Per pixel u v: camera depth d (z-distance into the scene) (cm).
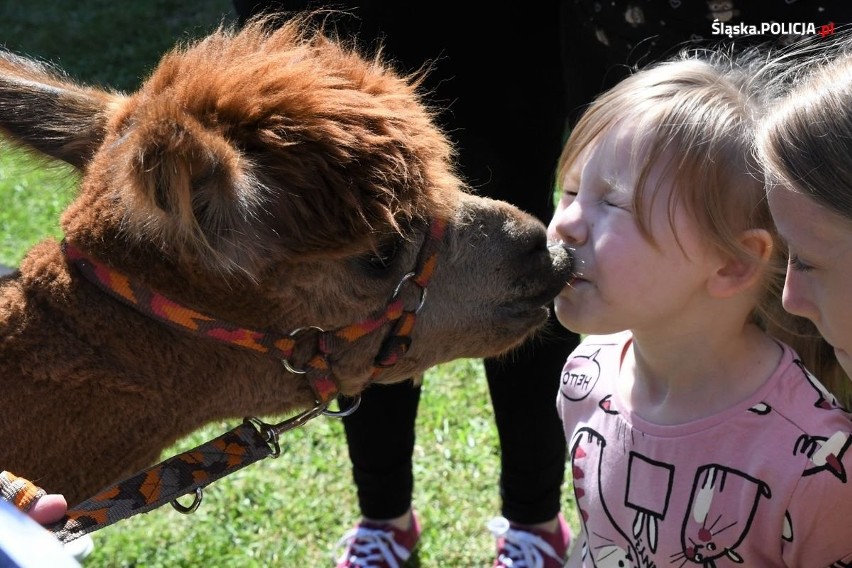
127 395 220
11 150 260
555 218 237
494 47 297
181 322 215
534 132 318
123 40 977
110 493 210
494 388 340
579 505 240
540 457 350
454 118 308
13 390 214
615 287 213
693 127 203
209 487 432
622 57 275
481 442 447
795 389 208
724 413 210
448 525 408
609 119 216
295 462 447
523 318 255
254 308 217
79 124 254
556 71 320
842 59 183
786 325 227
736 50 256
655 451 218
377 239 214
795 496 196
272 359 229
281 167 195
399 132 212
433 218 235
